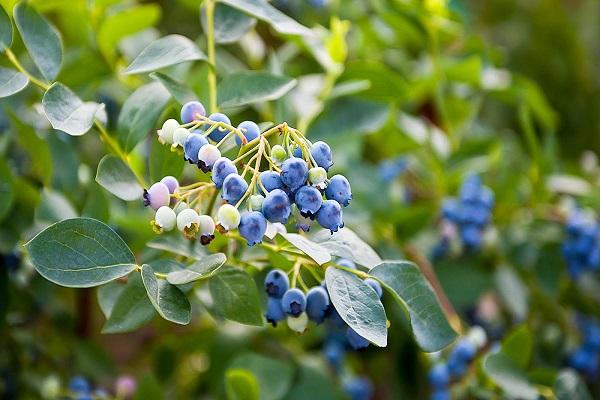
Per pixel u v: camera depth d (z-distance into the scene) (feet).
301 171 2.39
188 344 3.76
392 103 3.35
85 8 3.27
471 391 3.13
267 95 2.76
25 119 3.32
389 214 3.47
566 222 3.64
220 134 2.53
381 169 3.60
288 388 3.36
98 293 2.71
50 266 2.40
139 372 4.00
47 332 3.55
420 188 3.88
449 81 3.79
